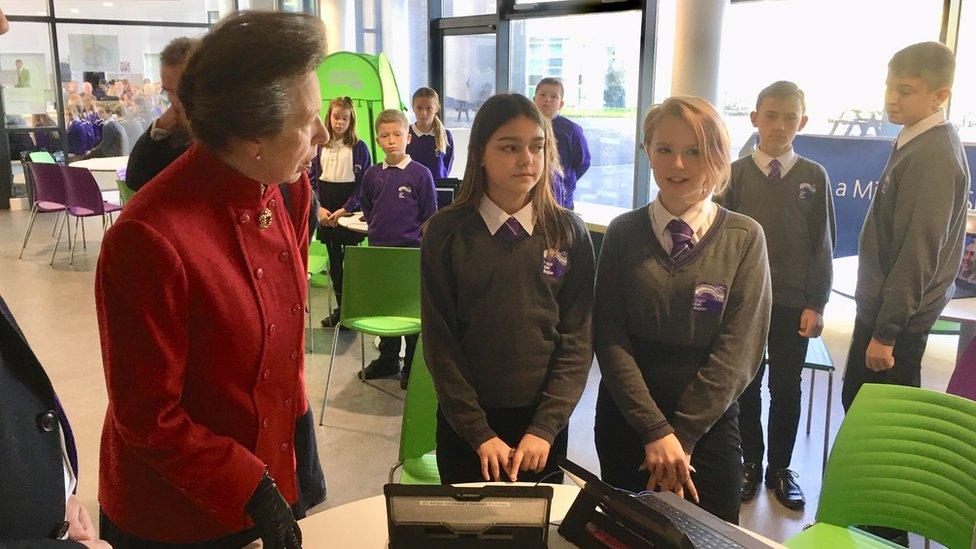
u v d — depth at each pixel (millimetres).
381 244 4082
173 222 1049
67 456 1151
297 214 1393
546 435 1637
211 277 1083
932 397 1635
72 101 9094
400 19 7773
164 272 1021
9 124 8742
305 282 1296
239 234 1127
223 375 1136
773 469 2756
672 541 1101
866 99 4473
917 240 2121
